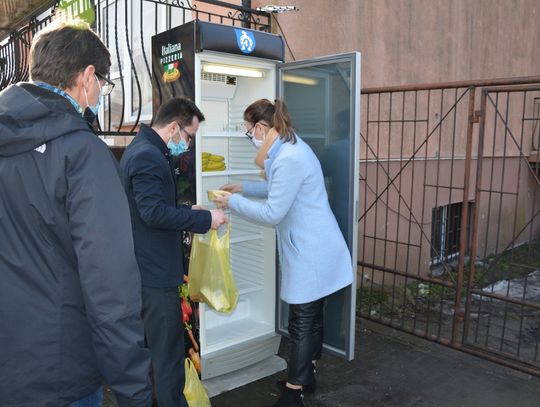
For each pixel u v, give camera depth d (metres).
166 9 4.56
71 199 1.26
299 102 3.14
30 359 1.28
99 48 1.44
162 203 2.10
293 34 4.12
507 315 4.55
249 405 2.83
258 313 3.46
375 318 4.05
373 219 5.06
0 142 1.25
